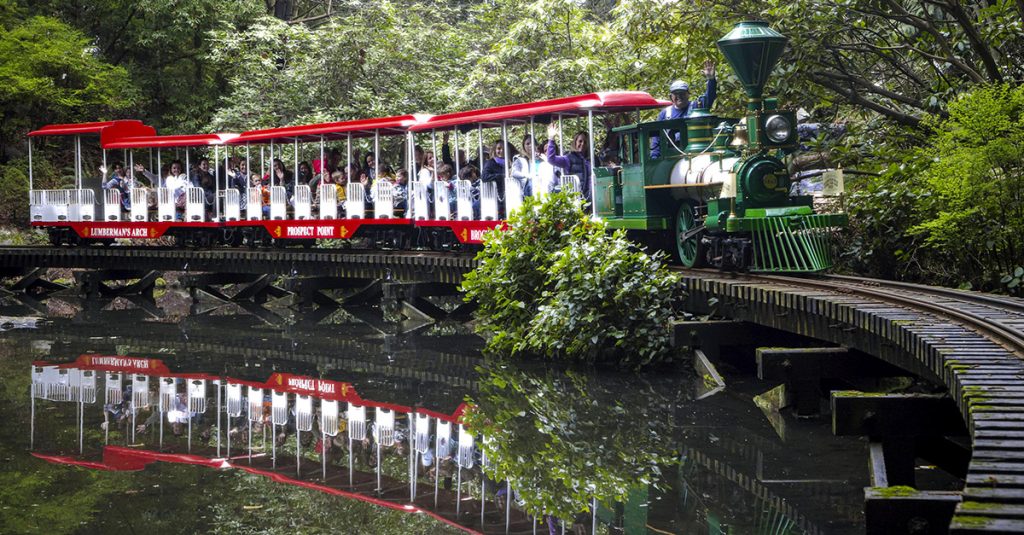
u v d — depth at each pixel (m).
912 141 17.72
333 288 25.03
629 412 12.35
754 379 14.18
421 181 21.84
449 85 27.44
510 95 24.55
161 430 12.32
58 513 8.93
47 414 13.14
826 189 13.79
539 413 12.56
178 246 27.69
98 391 14.63
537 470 10.20
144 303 26.23
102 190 28.84
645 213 15.98
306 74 29.12
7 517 8.78
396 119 22.19
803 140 18.88
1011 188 12.99
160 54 36.88
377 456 11.12
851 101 17.89
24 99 33.19
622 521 8.44
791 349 11.34
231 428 12.46
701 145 15.52
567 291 14.88
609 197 17.22
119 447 11.47
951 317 10.05
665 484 9.51
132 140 27.64
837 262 15.66
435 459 10.99
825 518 8.26
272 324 21.55
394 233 24.28
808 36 16.98
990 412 6.62
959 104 13.36
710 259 15.26
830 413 11.96
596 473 9.99
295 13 37.50
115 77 34.53
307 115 27.89
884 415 8.52
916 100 17.69
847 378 11.62
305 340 19.16
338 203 23.84
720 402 12.70
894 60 18.00
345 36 28.70
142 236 27.88
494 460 10.59
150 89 36.53
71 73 33.75
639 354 14.56
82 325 21.61
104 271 28.09
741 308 13.21
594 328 14.79
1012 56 16.73
